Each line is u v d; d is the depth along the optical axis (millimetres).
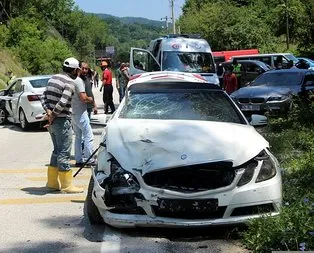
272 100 14594
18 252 5344
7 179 9094
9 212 6832
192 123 6469
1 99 18453
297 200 5871
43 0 78250
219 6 60844
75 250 5383
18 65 50656
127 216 5523
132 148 5773
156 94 7340
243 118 6984
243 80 26156
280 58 28984
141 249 5352
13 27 54625
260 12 60875
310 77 16516
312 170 7758
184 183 5430
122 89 22750
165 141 5812
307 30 43688
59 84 7617
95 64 114812
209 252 5234
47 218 6535
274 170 5750
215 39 52969
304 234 4922
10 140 14789
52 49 55406
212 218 5453
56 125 7668
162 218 5434
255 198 5488
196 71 20109
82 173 9398
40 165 10594
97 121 8062
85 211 6824
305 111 12922
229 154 5559
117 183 5551
